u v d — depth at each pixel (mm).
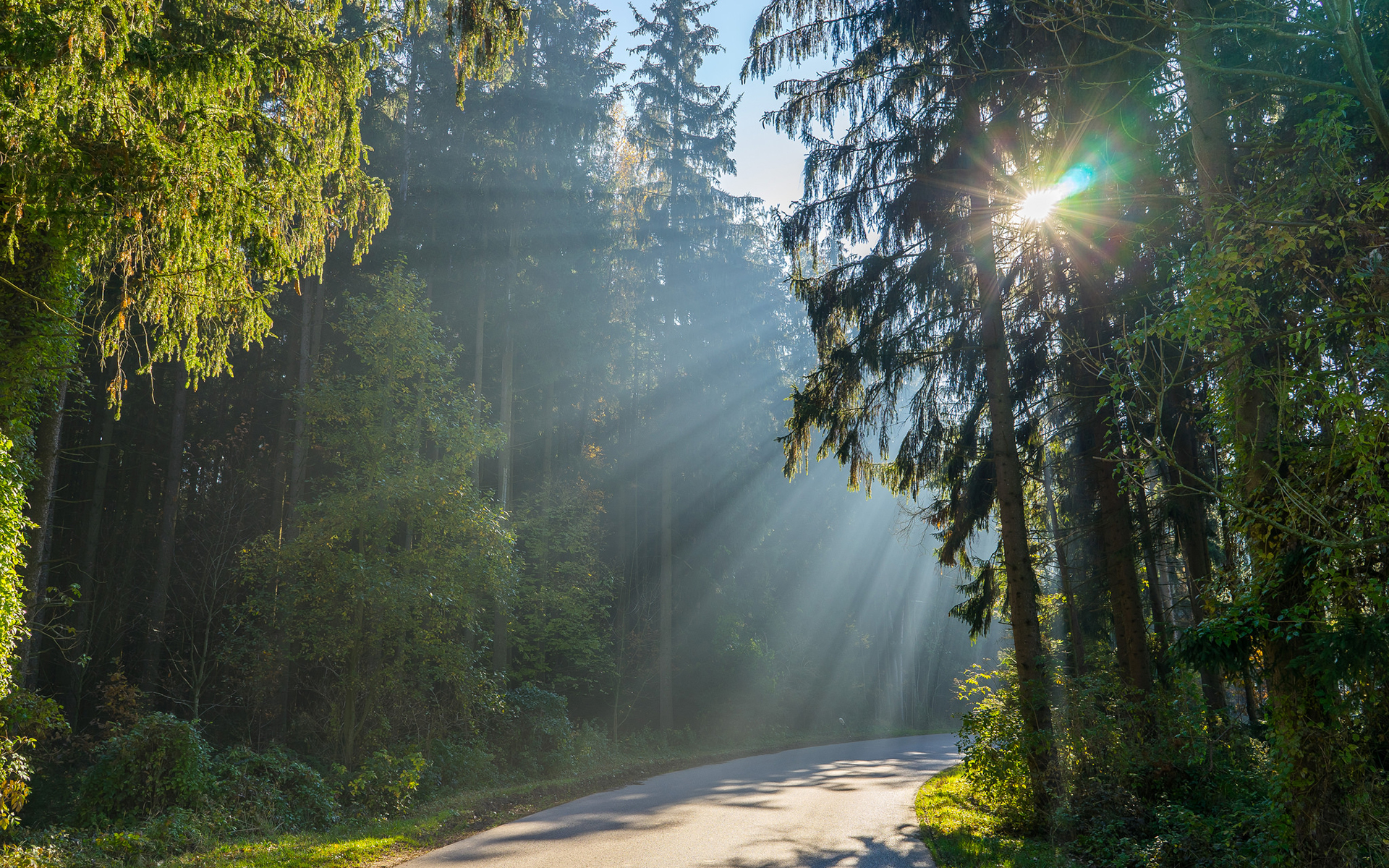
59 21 5918
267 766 13805
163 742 12016
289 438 20188
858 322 13789
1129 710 11500
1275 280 7227
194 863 9156
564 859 9320
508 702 22000
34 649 15578
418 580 16922
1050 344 13336
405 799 14648
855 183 13617
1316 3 7305
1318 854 6461
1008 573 12773
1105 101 9672
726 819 12594
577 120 25594
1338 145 6527
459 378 19781
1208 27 6719
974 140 12219
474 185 24406
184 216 6883
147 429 22656
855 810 13648
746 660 33906
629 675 29656
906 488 14695
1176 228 8953
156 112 7402
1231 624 6730
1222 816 9320
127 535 21922
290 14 9695
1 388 8938
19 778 9211
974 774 13086
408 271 23078
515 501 27531
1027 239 12195
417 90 24938
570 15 27250
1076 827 10062
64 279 8891
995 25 11883
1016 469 12992
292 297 23453
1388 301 5980
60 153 6371
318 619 16703
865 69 13617
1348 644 5918
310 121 9406
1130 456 12734
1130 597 13430
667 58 30109
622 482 31188
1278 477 6168
